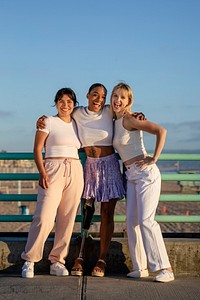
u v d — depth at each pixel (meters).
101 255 6.16
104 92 6.07
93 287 5.55
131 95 6.03
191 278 6.10
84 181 6.21
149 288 5.54
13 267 6.32
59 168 5.96
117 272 6.34
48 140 6.02
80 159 6.53
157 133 5.84
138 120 5.91
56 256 6.16
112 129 6.13
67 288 5.50
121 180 6.18
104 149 6.14
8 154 6.60
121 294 5.30
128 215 6.09
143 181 5.95
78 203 6.10
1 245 6.33
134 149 6.01
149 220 5.87
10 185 43.31
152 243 5.83
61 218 6.10
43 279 5.89
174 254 6.30
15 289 5.46
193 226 16.30
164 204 27.23
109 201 6.14
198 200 6.69
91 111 6.12
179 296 5.25
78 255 6.35
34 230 5.98
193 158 6.65
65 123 6.08
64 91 6.00
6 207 26.23
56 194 5.96
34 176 6.65
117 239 6.42
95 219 6.54
